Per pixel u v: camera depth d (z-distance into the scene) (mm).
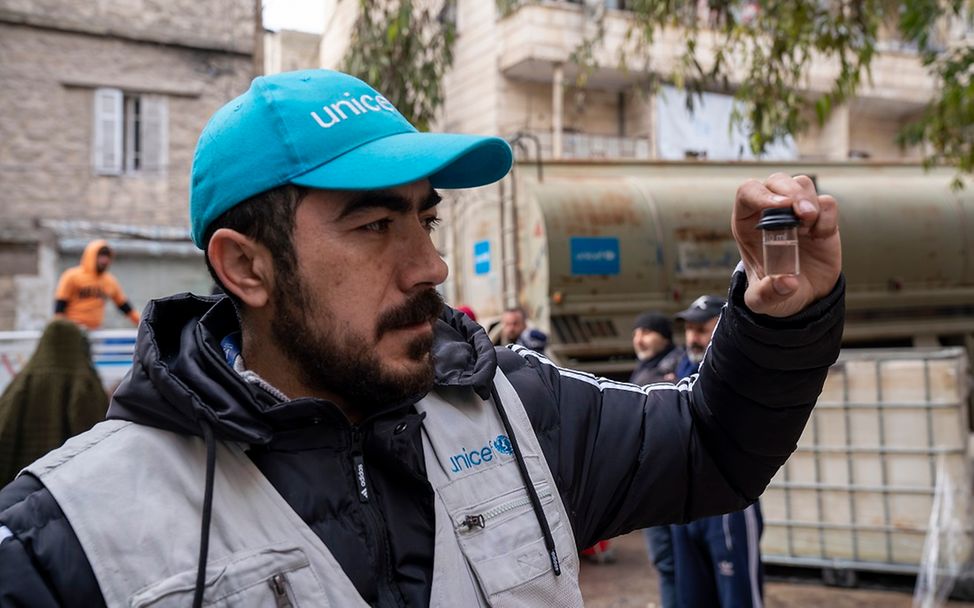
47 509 974
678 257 8305
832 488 5375
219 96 13359
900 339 9320
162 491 1003
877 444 5254
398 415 1144
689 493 1416
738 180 9055
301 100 1080
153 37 12906
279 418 1045
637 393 1479
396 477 1140
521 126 15500
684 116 15359
